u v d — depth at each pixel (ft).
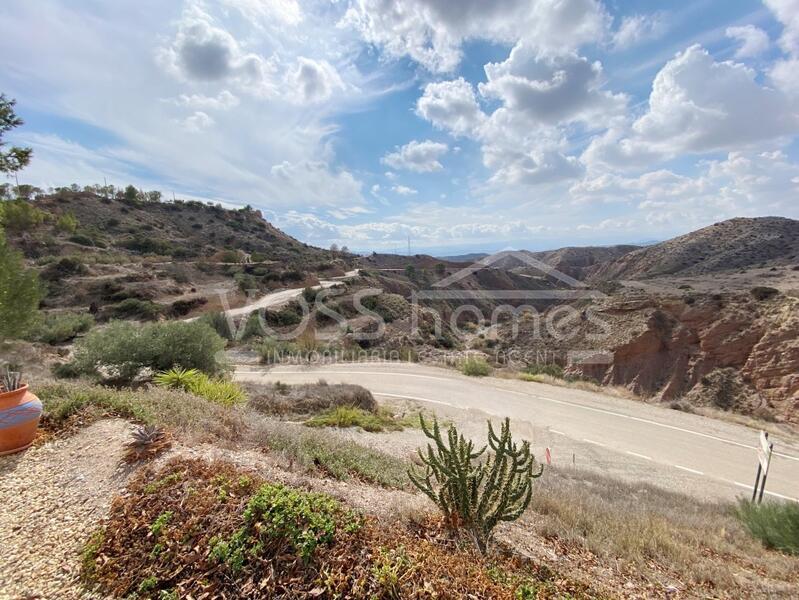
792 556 14.15
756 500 21.45
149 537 8.32
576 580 9.62
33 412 13.21
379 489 14.14
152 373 31.14
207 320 66.90
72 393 17.10
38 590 7.38
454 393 44.68
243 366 55.26
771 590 10.57
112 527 8.80
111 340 32.14
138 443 12.30
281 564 7.60
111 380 31.40
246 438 16.19
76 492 10.49
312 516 8.64
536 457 27.58
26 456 12.61
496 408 39.24
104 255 113.39
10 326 27.68
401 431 30.94
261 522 8.43
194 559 7.71
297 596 6.98
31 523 9.36
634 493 20.75
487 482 10.77
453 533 10.46
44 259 96.84
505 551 10.48
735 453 29.43
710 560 12.25
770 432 33.96
